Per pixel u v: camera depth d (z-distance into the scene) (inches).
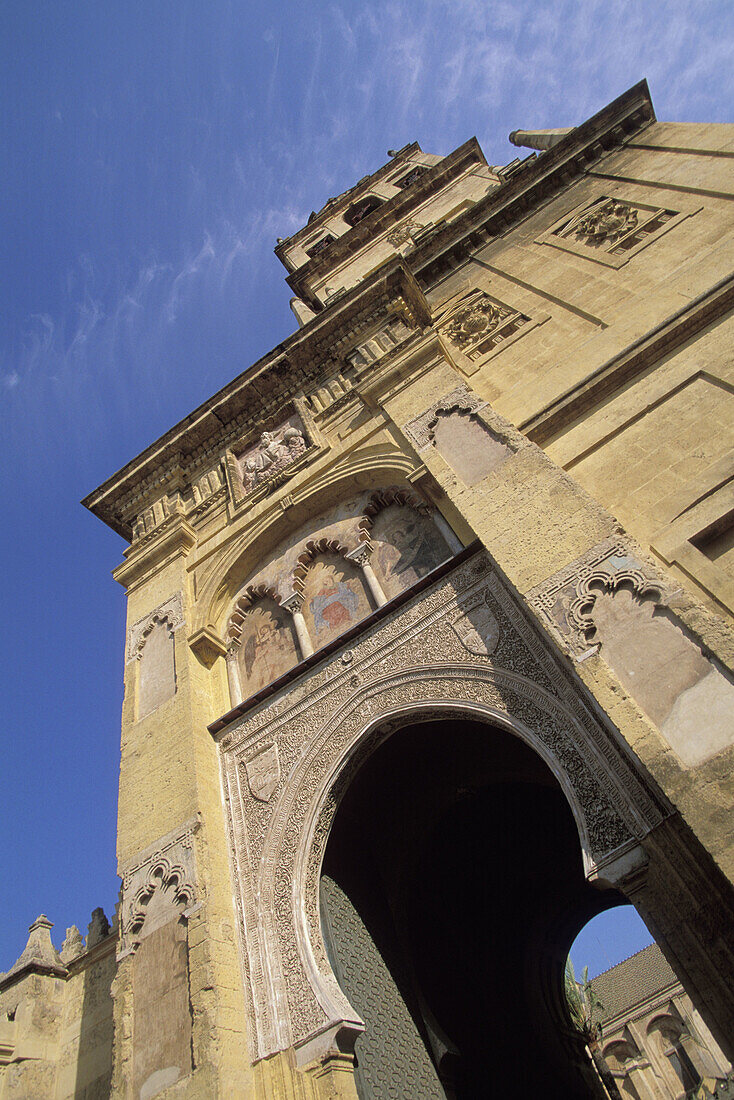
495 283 603.5
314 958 319.0
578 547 299.9
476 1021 431.5
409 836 464.8
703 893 237.8
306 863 344.5
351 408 523.5
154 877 359.9
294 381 596.4
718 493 323.3
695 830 209.6
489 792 481.4
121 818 394.9
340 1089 278.8
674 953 238.1
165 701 438.3
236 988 317.7
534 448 360.2
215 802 382.3
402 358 480.7
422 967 415.8
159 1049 304.2
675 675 242.2
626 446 368.5
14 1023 485.7
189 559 526.9
